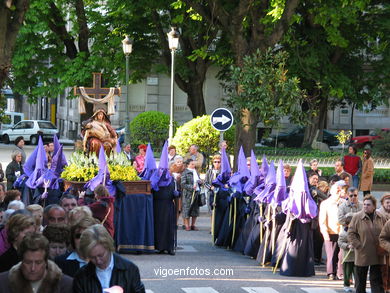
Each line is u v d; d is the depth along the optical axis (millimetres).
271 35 30453
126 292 8305
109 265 8297
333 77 43594
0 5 17203
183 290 15031
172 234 19828
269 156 40906
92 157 20141
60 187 20297
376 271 14781
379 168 38656
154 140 48250
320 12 34594
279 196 18125
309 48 42438
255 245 19266
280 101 29328
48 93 49000
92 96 23938
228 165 21578
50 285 8031
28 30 47250
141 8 45844
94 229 8227
